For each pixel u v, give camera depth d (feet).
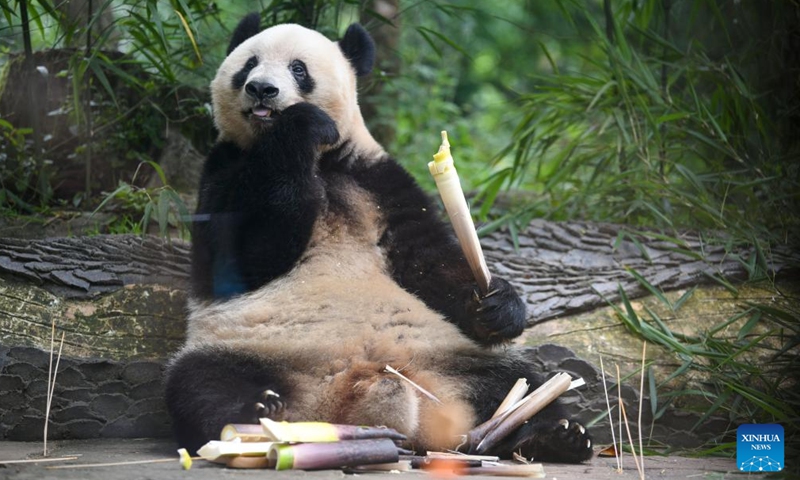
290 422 25.22
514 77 85.05
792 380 33.45
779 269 37.45
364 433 23.49
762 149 42.57
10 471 21.89
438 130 64.85
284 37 31.42
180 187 43.34
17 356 30.32
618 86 43.88
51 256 33.63
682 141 45.16
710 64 43.75
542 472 23.32
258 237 28.12
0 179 41.11
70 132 42.73
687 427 32.68
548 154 59.62
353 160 30.91
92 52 40.22
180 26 41.37
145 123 43.47
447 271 29.73
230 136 31.37
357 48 33.65
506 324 27.84
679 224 42.42
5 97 42.24
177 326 33.27
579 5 45.73
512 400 27.07
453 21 78.13
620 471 25.18
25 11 39.27
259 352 26.58
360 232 29.25
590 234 39.99
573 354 33.35
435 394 26.73
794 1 40.78
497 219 42.04
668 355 34.55
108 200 37.35
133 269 33.99
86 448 28.40
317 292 27.45
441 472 23.20
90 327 32.40
